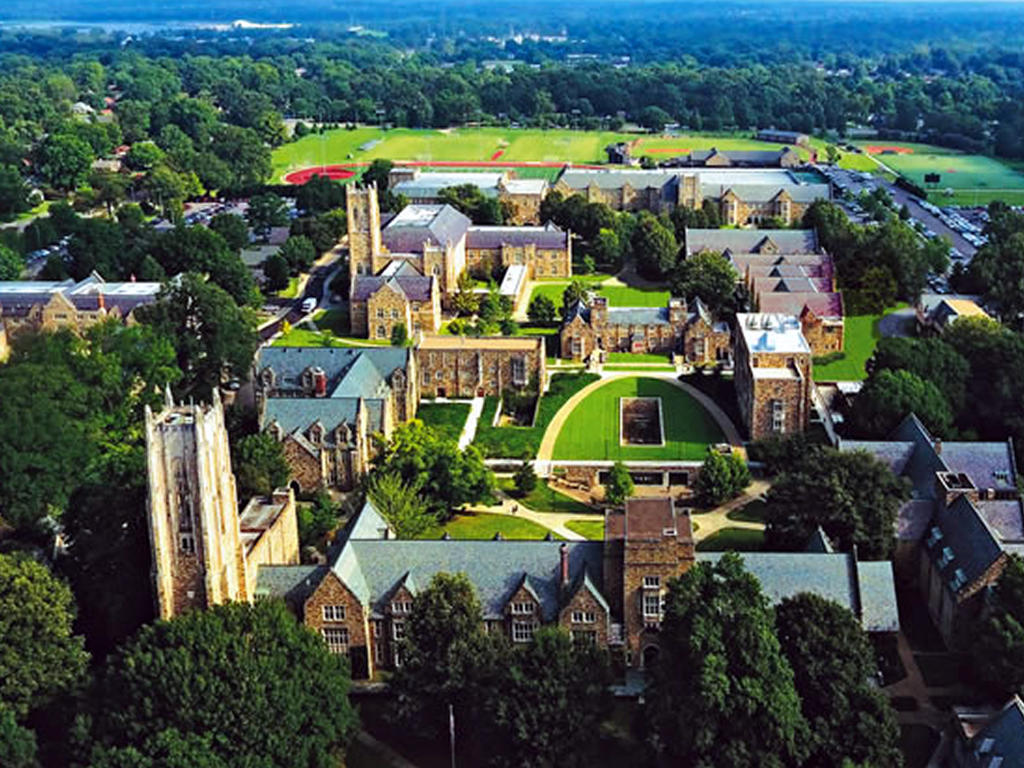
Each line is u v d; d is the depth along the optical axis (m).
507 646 164.88
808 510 199.88
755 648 149.25
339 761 160.75
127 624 180.12
